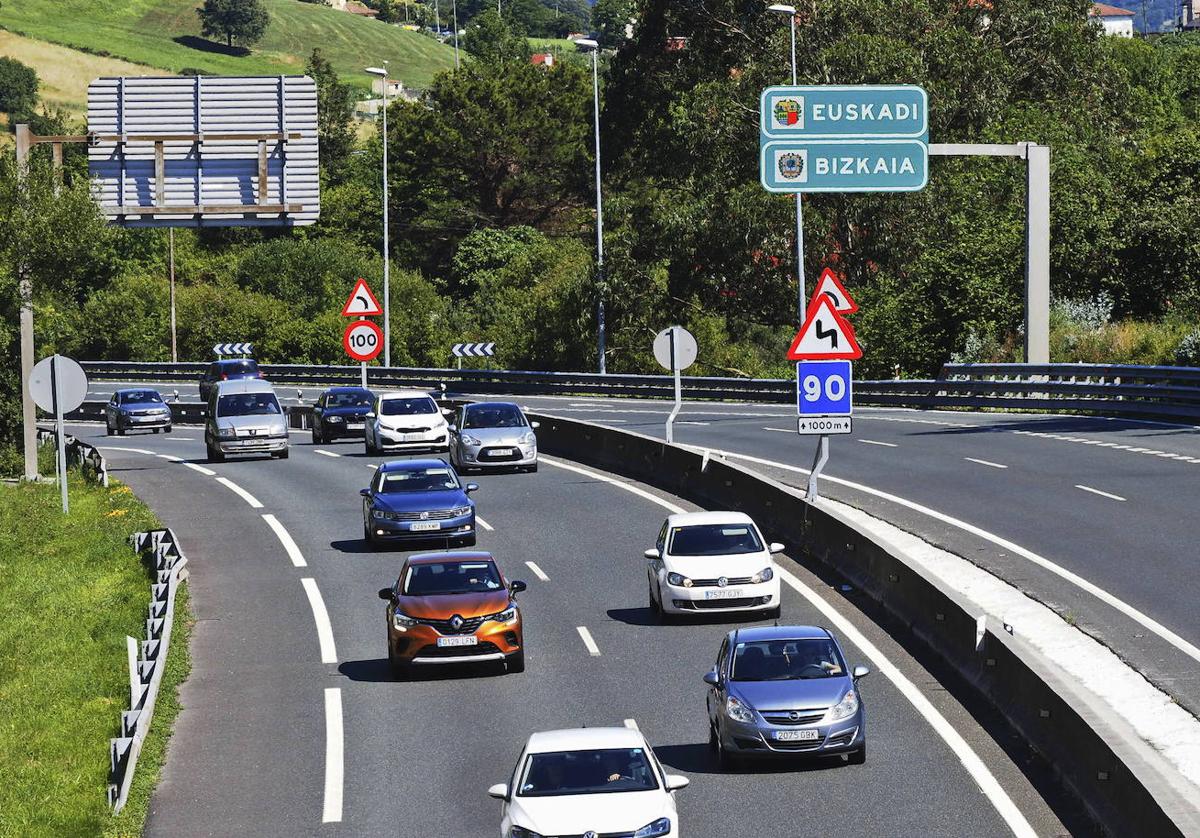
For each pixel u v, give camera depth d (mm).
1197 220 158625
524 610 68562
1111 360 138375
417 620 57594
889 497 84562
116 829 42844
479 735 50500
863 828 39094
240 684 58969
